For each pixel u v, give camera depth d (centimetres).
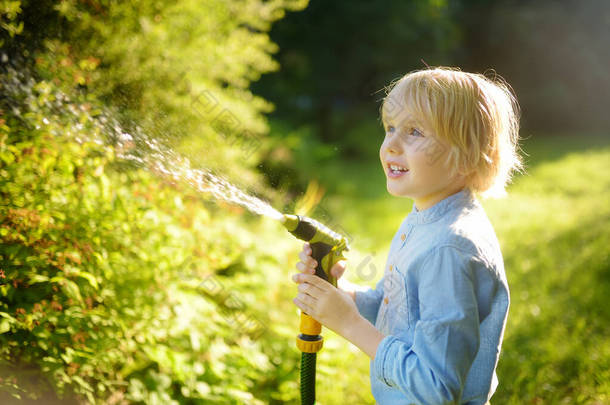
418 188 148
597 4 1440
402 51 1178
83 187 211
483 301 139
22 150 198
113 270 215
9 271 184
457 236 138
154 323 224
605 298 351
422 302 139
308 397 160
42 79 214
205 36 321
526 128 1396
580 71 1425
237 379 239
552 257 432
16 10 203
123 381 214
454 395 130
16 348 185
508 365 277
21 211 185
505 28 1418
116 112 245
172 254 241
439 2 1208
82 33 251
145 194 235
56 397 190
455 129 142
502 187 164
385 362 139
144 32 272
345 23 1124
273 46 368
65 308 195
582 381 267
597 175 775
